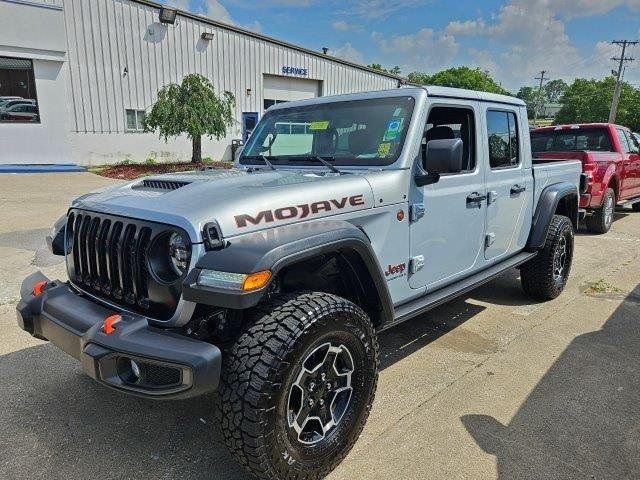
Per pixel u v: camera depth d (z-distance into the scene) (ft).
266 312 7.52
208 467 8.40
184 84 58.59
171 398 6.82
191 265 7.14
